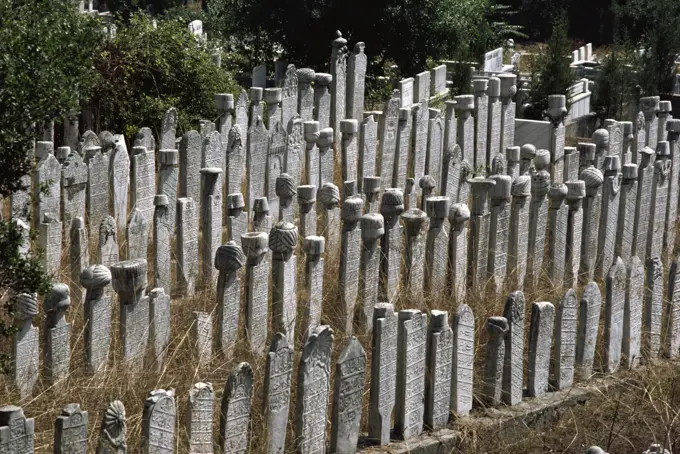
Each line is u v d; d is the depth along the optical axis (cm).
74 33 1267
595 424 1088
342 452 963
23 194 1427
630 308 1205
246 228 1391
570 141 2569
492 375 1080
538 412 1087
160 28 2177
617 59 2955
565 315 1132
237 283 1138
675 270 1252
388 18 2873
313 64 2989
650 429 1052
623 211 1541
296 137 1731
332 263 1384
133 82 2131
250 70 3042
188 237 1339
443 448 1011
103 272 1046
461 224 1342
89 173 1496
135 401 981
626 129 1928
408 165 1967
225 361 1114
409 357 995
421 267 1326
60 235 1332
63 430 800
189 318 1169
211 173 1373
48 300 1014
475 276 1366
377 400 981
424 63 2956
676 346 1272
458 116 1972
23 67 1007
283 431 937
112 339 1099
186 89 2178
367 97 2894
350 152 1814
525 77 3180
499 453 1019
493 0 3916
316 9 2883
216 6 3098
